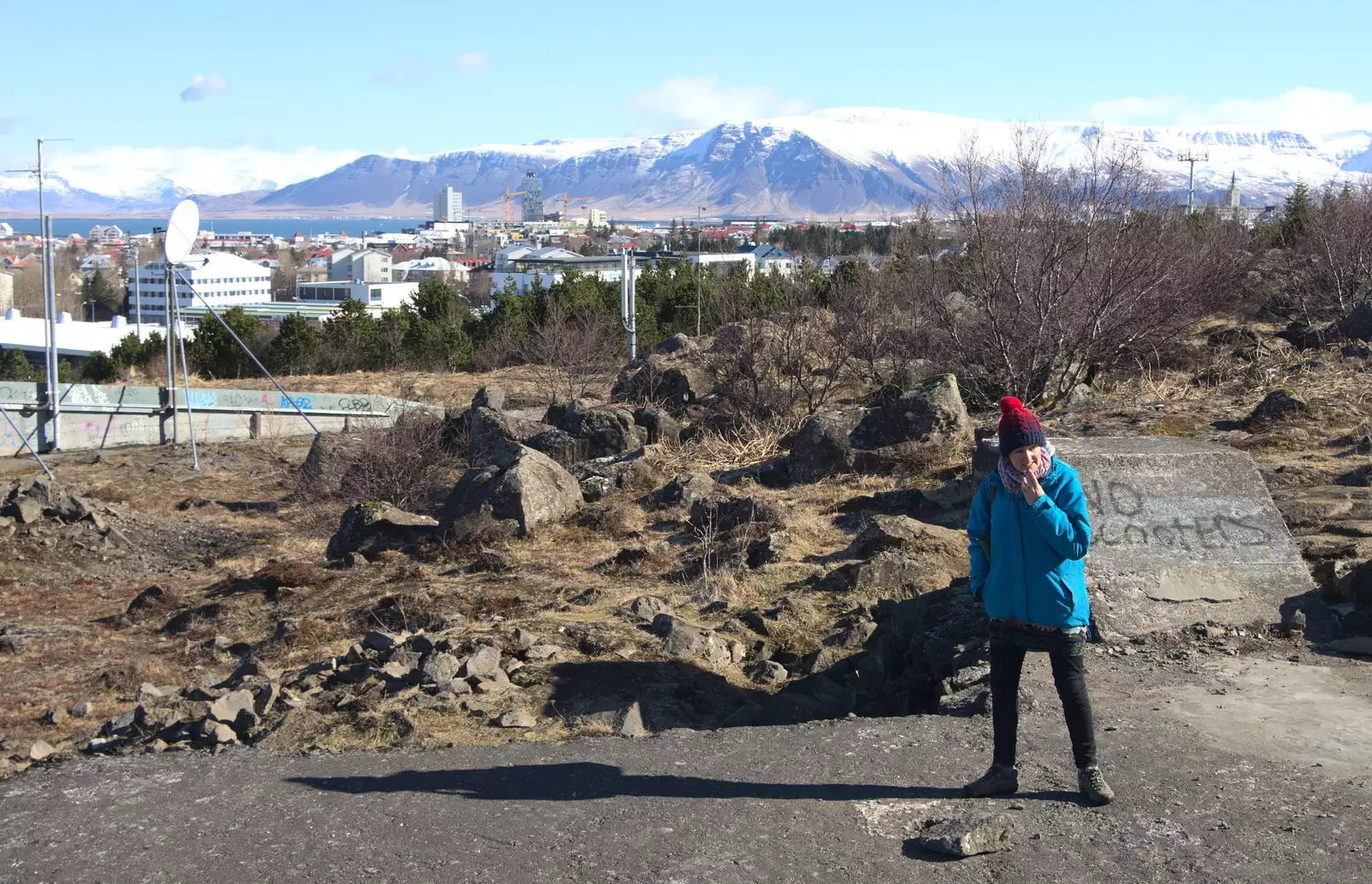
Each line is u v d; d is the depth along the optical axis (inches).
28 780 205.9
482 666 273.1
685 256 2142.0
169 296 1143.6
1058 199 641.6
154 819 182.2
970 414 627.5
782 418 700.7
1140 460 291.1
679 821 172.1
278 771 205.3
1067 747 196.2
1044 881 150.6
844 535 426.3
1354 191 1113.4
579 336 1298.0
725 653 296.4
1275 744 191.9
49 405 1073.5
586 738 223.0
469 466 711.1
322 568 488.7
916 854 159.0
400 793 189.3
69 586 539.2
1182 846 157.8
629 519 494.0
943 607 304.2
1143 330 677.9
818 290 1191.6
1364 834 158.7
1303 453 450.0
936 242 813.2
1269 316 933.2
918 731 208.4
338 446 736.3
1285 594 265.9
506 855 163.0
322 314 4227.4
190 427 1050.1
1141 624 256.5
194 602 472.4
